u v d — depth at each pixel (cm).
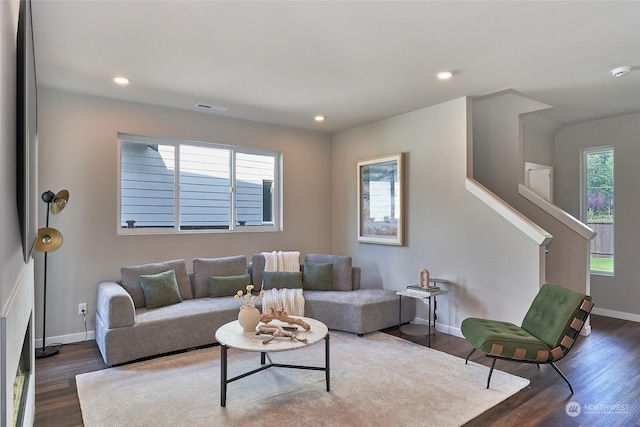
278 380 294
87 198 393
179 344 347
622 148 498
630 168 491
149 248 432
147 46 281
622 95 406
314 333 282
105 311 327
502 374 306
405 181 471
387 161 491
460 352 358
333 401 261
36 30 254
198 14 236
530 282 356
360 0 221
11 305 135
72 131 385
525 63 315
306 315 427
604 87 378
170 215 455
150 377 299
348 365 323
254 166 521
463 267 410
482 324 312
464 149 409
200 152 479
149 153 443
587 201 542
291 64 316
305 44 278
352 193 550
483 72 335
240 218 509
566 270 437
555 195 568
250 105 435
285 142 538
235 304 389
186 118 455
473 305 400
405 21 245
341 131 568
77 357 341
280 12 234
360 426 230
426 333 411
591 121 529
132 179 432
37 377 298
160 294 376
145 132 427
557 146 568
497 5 226
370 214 519
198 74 338
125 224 427
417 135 457
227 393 272
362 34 263
